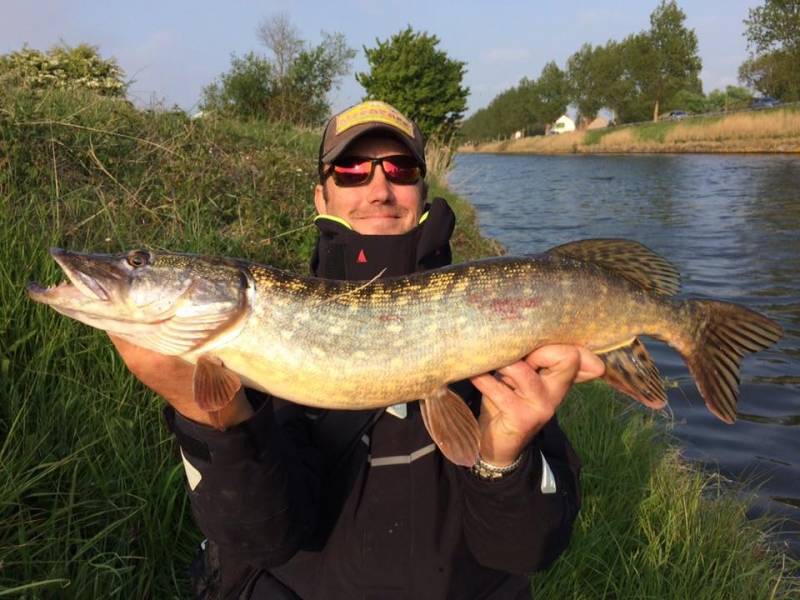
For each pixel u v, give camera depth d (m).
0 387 1.03
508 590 0.75
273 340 0.73
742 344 0.86
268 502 0.65
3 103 1.99
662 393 0.82
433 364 0.74
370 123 0.93
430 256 0.89
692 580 1.08
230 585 0.73
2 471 0.89
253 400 0.74
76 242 1.51
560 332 0.77
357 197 0.94
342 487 0.73
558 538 0.72
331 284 0.75
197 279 0.73
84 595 0.85
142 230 1.74
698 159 14.01
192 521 1.07
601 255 0.81
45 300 0.73
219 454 0.63
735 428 1.83
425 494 0.71
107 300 0.73
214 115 3.21
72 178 1.92
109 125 2.28
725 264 3.79
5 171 1.68
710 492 1.45
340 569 0.71
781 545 1.28
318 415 0.78
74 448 1.01
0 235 1.26
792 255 4.02
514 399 0.66
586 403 1.62
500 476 0.68
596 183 9.77
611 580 1.08
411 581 0.69
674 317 0.83
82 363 1.16
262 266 0.75
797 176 9.02
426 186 1.03
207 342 0.73
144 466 1.05
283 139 4.16
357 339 0.73
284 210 2.38
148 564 0.96
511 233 5.04
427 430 0.73
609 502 1.26
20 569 0.84
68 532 0.87
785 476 1.56
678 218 5.75
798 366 2.27
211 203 2.16
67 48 4.47
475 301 0.75
